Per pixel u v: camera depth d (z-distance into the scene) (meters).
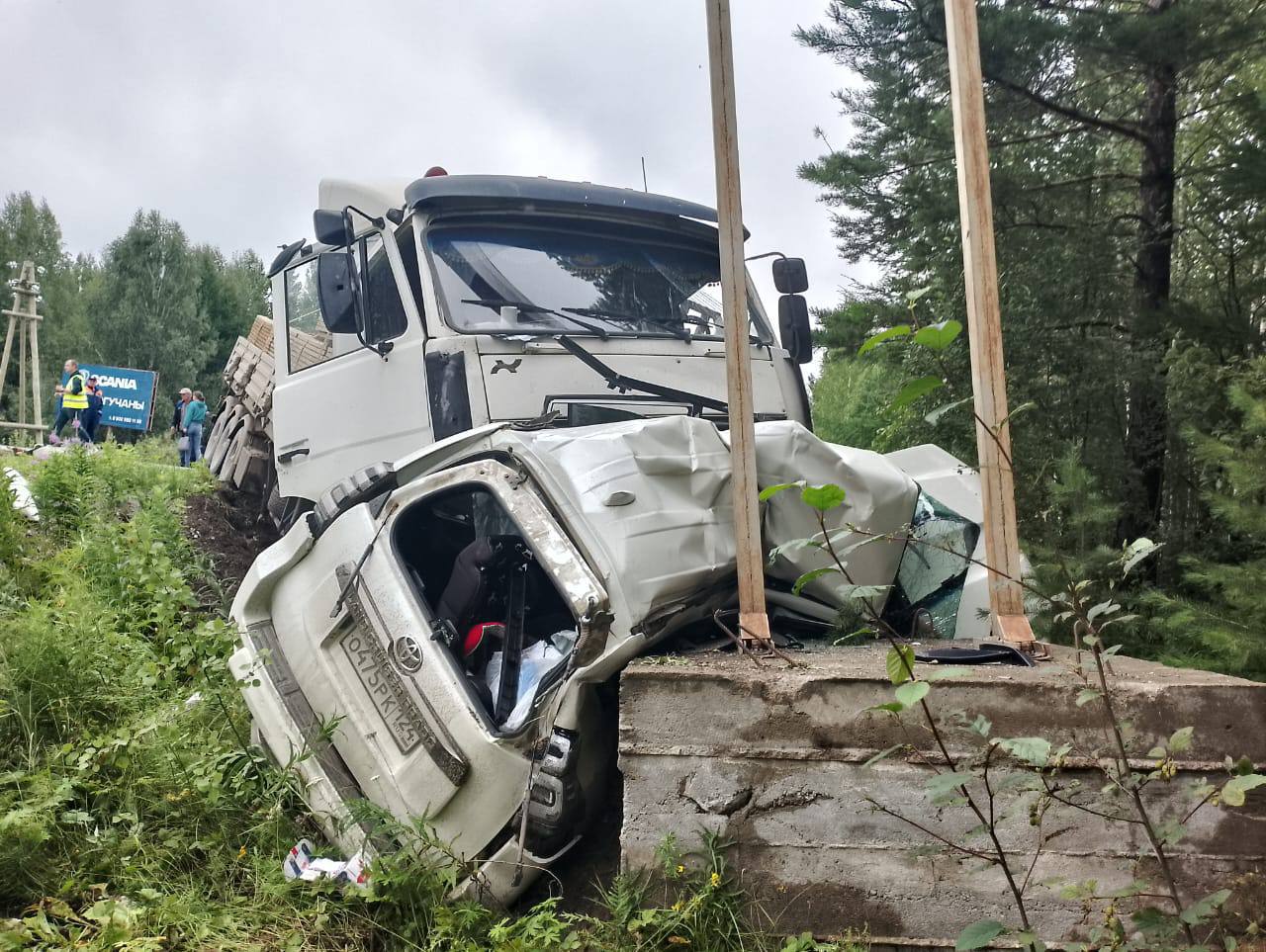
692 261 6.60
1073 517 7.13
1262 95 9.42
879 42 10.99
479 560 4.29
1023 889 2.89
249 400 9.95
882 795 3.24
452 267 5.84
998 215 10.64
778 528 4.43
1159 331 9.64
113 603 5.99
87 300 60.84
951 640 4.34
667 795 3.34
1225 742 3.09
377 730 4.04
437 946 3.51
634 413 5.77
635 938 3.25
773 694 3.31
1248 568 6.18
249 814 4.12
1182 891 3.05
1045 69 10.19
